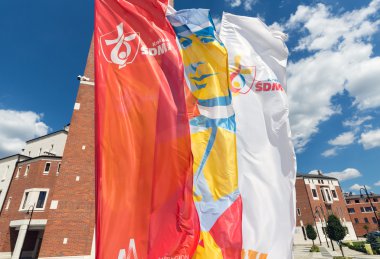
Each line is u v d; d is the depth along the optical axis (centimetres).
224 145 438
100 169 353
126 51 434
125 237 331
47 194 2688
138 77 418
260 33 591
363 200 7244
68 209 1452
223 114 459
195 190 412
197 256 367
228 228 388
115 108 394
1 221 2727
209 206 403
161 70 425
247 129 521
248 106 538
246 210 466
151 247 329
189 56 493
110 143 372
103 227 327
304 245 4506
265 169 494
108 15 456
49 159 2834
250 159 500
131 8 464
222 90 473
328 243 4569
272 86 552
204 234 384
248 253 436
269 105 538
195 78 480
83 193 1509
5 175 3055
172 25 505
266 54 580
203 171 425
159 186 361
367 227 6738
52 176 2772
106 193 344
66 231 1402
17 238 2553
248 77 562
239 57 574
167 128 390
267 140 516
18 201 2722
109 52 429
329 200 5244
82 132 1644
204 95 470
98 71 410
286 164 498
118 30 447
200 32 504
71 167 1549
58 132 3512
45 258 1316
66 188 1496
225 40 591
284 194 479
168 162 374
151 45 441
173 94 410
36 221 2527
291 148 505
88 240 1416
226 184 418
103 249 317
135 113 397
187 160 376
